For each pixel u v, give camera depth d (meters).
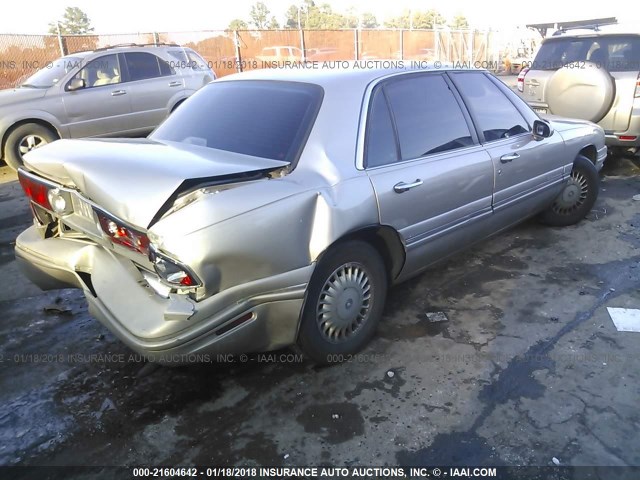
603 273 4.17
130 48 9.16
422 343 3.29
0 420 2.70
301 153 2.81
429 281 4.11
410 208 3.18
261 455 2.45
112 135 8.97
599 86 6.21
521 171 4.12
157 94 9.28
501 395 2.81
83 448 2.51
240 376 3.01
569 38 7.42
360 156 2.98
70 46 14.10
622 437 2.50
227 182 2.47
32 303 3.93
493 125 3.99
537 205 4.55
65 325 3.61
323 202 2.70
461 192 3.55
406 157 3.25
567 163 4.71
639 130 6.52
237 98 3.32
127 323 2.42
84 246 2.83
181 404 2.80
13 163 8.16
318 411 2.72
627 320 3.48
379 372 3.02
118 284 2.57
